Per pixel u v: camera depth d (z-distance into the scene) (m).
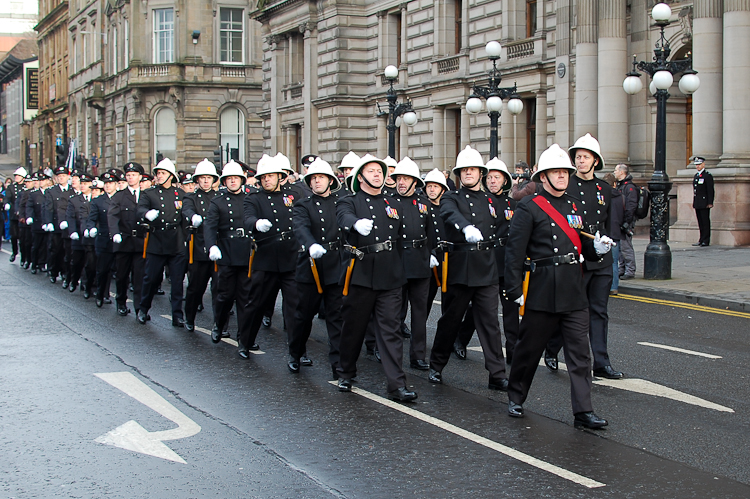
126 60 63.00
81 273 18.12
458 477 6.23
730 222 23.70
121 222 14.30
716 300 14.41
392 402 8.48
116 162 65.56
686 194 24.92
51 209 19.81
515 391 7.87
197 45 58.94
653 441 7.09
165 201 13.49
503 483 6.10
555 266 7.49
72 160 61.66
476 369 10.07
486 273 8.98
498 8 31.53
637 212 16.98
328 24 41.16
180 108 59.03
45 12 91.38
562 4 28.20
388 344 8.59
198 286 12.80
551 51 29.27
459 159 9.26
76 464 6.58
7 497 5.89
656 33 26.23
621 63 26.61
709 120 24.30
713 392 8.70
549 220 7.52
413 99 36.88
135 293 13.81
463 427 7.54
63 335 12.45
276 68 46.97
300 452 6.84
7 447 7.00
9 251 30.53
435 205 10.58
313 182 9.67
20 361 10.47
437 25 35.00
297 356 9.97
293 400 8.56
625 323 12.87
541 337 7.61
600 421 7.42
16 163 104.06
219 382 9.38
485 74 31.84
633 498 5.82
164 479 6.23
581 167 8.17
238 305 11.39
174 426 7.61
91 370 9.96
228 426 7.61
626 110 26.84
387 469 6.42
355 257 8.60
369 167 8.69
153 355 10.94
